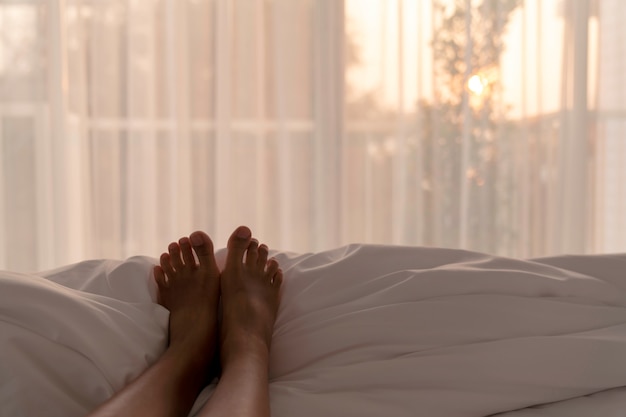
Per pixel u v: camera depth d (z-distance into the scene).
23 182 2.37
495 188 2.42
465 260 0.96
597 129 2.45
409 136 2.44
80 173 2.37
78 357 0.78
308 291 0.94
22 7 2.33
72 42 2.35
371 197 2.44
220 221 2.39
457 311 0.85
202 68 2.38
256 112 2.41
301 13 2.40
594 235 2.45
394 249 0.98
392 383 0.80
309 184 2.43
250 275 1.09
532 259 0.98
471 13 2.38
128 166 2.38
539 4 2.39
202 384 0.91
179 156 2.38
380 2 2.40
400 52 2.39
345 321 0.87
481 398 0.79
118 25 2.36
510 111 2.42
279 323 0.94
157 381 0.80
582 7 2.37
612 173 2.47
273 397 0.80
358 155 2.44
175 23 2.37
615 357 0.81
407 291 0.88
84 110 2.36
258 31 2.39
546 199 2.45
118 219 2.40
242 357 0.88
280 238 2.43
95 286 0.94
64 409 0.76
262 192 2.43
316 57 2.39
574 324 0.85
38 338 0.76
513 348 0.81
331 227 2.41
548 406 0.81
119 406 0.72
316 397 0.79
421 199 2.43
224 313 1.04
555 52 2.42
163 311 0.95
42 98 2.35
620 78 2.45
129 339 0.85
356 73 2.42
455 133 2.42
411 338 0.84
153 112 2.38
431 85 2.41
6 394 0.74
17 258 2.38
